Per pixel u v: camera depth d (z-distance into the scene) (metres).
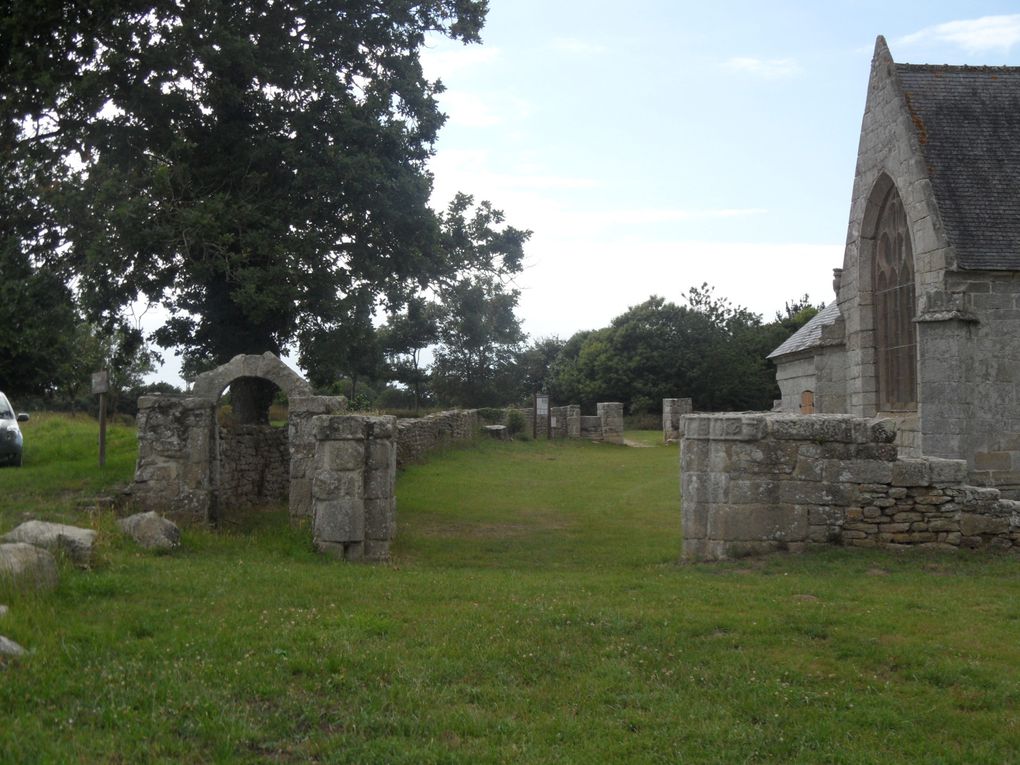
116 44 19.55
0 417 20.75
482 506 19.48
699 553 12.63
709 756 5.65
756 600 9.49
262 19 21.19
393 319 28.44
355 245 21.66
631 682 6.86
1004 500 12.68
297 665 6.80
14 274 19.61
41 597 8.02
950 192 16.86
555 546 14.83
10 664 6.27
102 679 6.21
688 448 12.81
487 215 23.92
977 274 15.98
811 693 6.73
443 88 23.09
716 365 61.94
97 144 20.25
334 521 12.91
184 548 12.30
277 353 22.52
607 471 28.27
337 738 5.64
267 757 5.40
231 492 17.81
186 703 5.93
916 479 12.48
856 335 19.81
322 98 21.44
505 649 7.50
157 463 15.37
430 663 7.05
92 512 13.45
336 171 20.34
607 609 8.89
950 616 8.88
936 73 18.97
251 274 19.30
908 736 6.04
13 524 12.05
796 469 12.52
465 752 5.52
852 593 9.96
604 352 64.38
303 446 15.68
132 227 18.72
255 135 21.08
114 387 43.53
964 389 15.80
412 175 21.70
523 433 39.97
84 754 5.09
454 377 59.34
